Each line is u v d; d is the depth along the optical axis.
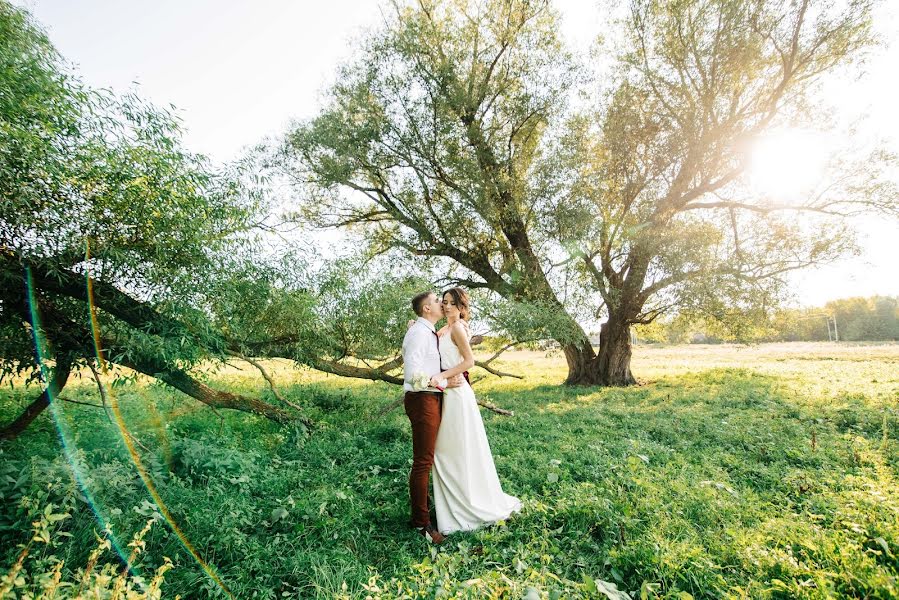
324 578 2.76
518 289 12.26
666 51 12.56
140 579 2.24
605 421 7.25
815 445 5.36
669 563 2.74
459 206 12.09
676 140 12.23
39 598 1.92
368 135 11.41
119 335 4.40
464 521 3.57
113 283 4.32
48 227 3.87
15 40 4.15
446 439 3.65
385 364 7.50
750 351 34.09
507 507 3.74
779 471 4.63
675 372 17.31
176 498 3.55
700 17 11.79
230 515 3.31
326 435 6.05
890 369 14.34
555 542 3.21
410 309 7.40
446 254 12.98
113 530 2.92
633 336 17.28
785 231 12.60
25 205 3.67
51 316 4.53
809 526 3.20
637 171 13.09
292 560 2.94
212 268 4.62
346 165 11.47
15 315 4.38
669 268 11.91
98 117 4.26
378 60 11.91
